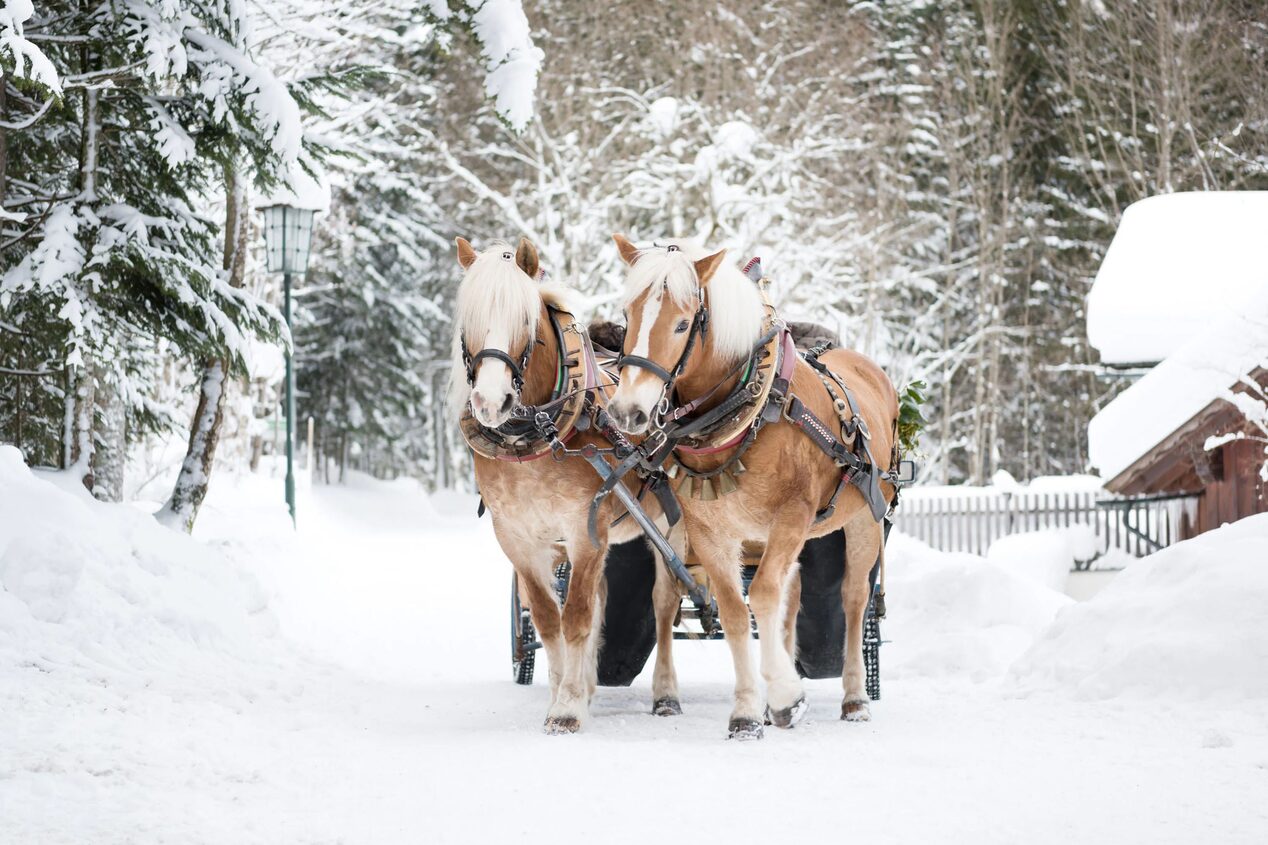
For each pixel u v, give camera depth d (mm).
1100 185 41125
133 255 11266
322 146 12820
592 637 8789
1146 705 7797
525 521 7875
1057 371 41844
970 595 11945
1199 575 8750
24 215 10578
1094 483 28109
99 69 11578
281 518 20250
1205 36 36562
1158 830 5031
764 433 7336
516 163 36594
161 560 10484
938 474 41031
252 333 12727
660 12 35875
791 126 34781
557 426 7613
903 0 42406
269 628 11539
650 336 7004
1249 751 6480
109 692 8055
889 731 7664
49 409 13391
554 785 6043
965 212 42406
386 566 20031
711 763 6555
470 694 9578
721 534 7480
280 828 5195
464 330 7516
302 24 16891
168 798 5656
